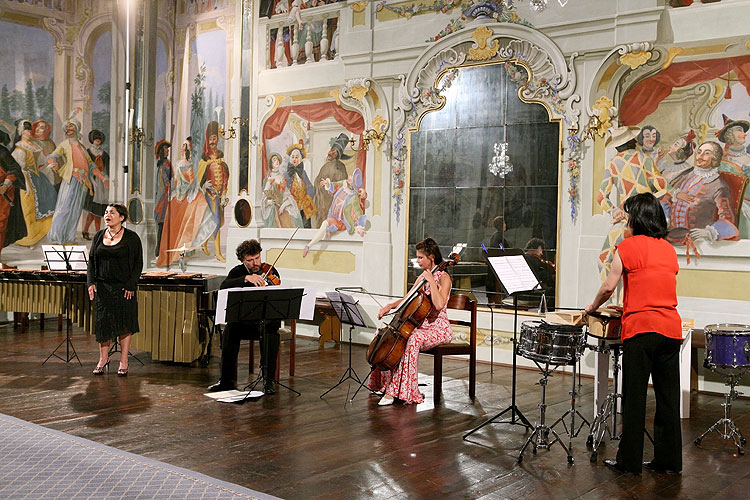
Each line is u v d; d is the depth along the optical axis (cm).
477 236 798
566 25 736
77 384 626
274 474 402
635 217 427
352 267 898
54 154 1040
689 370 559
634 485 397
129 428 491
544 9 750
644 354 411
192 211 1062
